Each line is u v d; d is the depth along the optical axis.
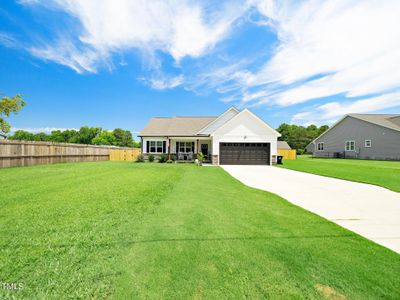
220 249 2.87
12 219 3.88
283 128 62.88
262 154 17.84
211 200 5.56
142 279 2.20
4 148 12.22
